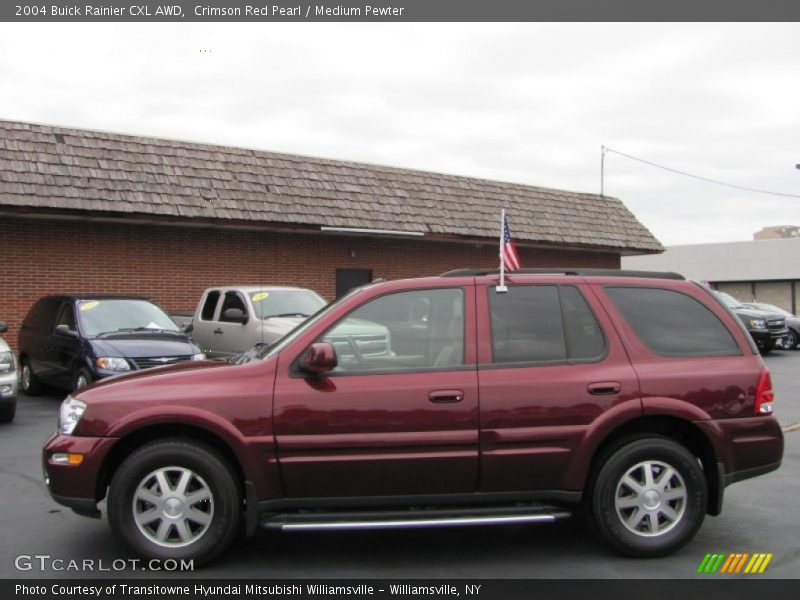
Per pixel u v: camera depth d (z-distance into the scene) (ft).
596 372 16.34
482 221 66.90
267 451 15.52
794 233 202.28
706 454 16.89
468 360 16.26
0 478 23.45
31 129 48.49
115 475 15.56
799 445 28.96
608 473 16.12
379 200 61.67
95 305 37.81
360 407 15.65
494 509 16.08
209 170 54.44
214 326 43.65
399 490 15.79
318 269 60.70
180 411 15.51
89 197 47.57
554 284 17.19
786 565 16.06
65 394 41.42
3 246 47.73
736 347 17.16
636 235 79.10
